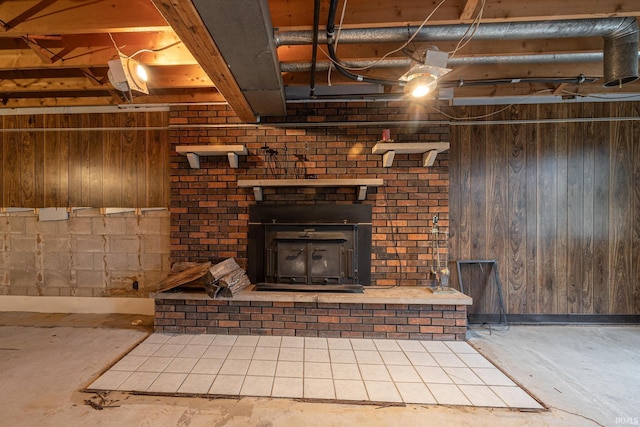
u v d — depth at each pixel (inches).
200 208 131.6
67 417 70.8
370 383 85.4
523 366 96.0
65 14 80.9
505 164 132.9
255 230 128.2
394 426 69.4
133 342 110.1
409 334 115.0
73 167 143.4
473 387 84.0
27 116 142.9
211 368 92.0
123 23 79.9
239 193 130.9
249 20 66.2
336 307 115.9
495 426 69.7
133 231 142.7
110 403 75.7
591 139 131.2
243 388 82.0
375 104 129.9
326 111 130.4
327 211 128.0
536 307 132.1
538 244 132.1
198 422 69.7
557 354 104.2
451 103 132.7
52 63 101.6
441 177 128.5
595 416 73.1
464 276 133.6
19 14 81.3
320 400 77.6
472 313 133.6
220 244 131.0
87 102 138.1
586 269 131.1
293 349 105.2
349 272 119.4
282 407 74.9
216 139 131.7
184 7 61.2
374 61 99.0
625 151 130.4
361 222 128.0
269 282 121.5
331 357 100.0
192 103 132.2
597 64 110.7
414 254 128.4
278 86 98.6
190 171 132.1
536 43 96.4
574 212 131.6
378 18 79.0
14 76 122.5
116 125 142.6
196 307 118.6
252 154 131.3
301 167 131.0
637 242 130.1
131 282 142.7
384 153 126.0
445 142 126.3
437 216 125.3
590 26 80.7
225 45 75.5
